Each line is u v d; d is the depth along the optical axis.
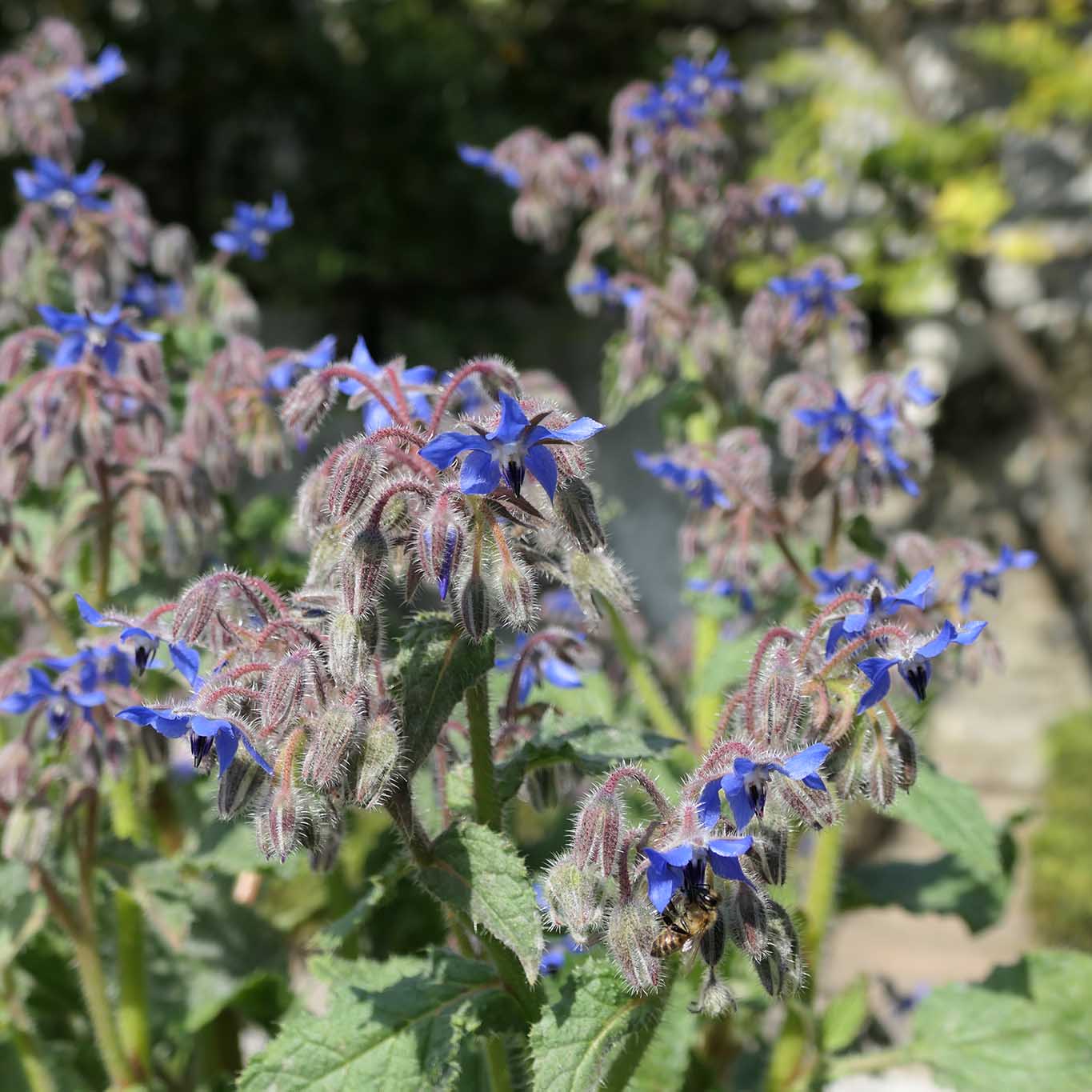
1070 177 1.58
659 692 0.51
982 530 1.67
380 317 1.80
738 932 0.34
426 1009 0.38
